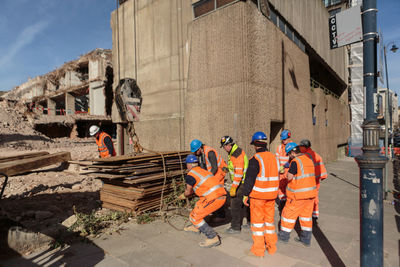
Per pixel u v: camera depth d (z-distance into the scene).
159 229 4.23
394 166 13.00
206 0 7.95
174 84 8.69
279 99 8.48
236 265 3.07
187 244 3.67
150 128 9.45
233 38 7.03
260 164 3.28
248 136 6.71
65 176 8.11
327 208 5.58
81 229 3.97
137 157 4.95
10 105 32.44
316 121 12.74
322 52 13.91
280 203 5.06
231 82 7.03
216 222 4.66
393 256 3.33
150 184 4.90
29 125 27.48
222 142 4.36
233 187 3.99
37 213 4.46
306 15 11.77
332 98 16.14
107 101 26.98
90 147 20.05
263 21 7.72
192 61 7.98
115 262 3.13
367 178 2.31
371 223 2.29
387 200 6.14
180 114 8.54
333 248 3.55
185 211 4.95
